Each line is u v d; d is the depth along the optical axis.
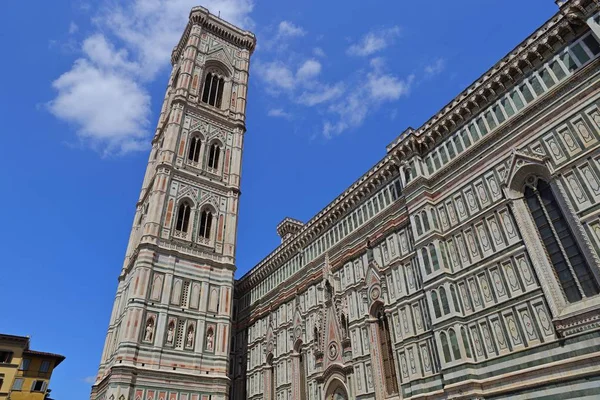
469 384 26.34
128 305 46.53
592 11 26.95
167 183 56.25
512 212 28.72
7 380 66.12
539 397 23.58
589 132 25.86
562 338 23.64
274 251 56.78
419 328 32.50
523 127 29.94
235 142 66.94
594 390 21.52
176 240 53.41
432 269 32.00
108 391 40.78
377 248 39.81
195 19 75.75
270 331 51.56
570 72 28.02
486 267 29.14
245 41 80.31
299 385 43.53
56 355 72.19
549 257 26.25
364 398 35.00
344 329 40.19
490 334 27.33
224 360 49.31
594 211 24.09
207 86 70.75
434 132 37.06
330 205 48.50
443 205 34.22
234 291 62.78
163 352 45.66
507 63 31.92
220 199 60.53
